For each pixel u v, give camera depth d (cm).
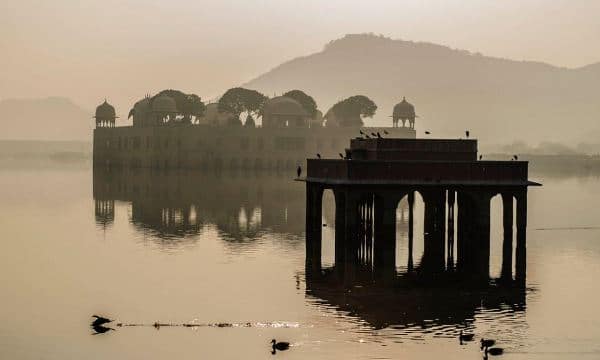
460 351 5953
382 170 9169
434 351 5947
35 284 8262
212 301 7462
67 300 7569
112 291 7906
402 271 8875
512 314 6975
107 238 11562
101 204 16850
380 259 9338
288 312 7038
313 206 10056
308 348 6028
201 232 12244
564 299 7556
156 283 8275
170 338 6328
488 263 9338
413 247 10669
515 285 8181
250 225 13175
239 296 7656
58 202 17288
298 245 10875
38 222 13588
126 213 15012
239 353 5944
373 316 6894
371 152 9756
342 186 9300
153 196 18912
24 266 9256
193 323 6738
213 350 6025
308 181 9831
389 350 5969
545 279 8506
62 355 5938
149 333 6469
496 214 15362
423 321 6750
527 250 10562
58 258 9800
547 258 9875
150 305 7338
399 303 7344
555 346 6069
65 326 6688
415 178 9225
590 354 5888
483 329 6512
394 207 9200
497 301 7462
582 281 8412
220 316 6938
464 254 9856
